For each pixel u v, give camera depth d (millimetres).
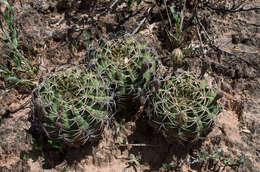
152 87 510
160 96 500
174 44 634
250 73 603
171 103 490
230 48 634
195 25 643
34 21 668
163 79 514
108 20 666
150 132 558
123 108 563
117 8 684
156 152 544
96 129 505
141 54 528
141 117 569
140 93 532
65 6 690
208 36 625
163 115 491
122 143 545
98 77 512
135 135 557
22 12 676
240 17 665
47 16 679
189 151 539
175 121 484
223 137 549
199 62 618
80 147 541
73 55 644
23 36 652
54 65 637
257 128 549
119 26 662
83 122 485
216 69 615
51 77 510
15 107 591
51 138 506
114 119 561
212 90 501
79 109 481
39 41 651
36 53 646
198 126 486
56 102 485
